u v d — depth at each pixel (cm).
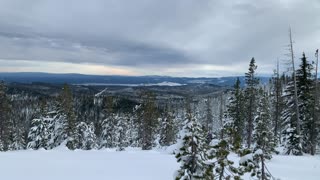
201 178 869
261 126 2998
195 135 883
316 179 1711
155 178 1573
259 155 916
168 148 3173
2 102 5438
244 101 5422
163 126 6281
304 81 3744
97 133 8469
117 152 3173
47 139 5422
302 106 3697
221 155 871
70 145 5162
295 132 3441
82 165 2036
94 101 13488
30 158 2375
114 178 1564
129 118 7931
